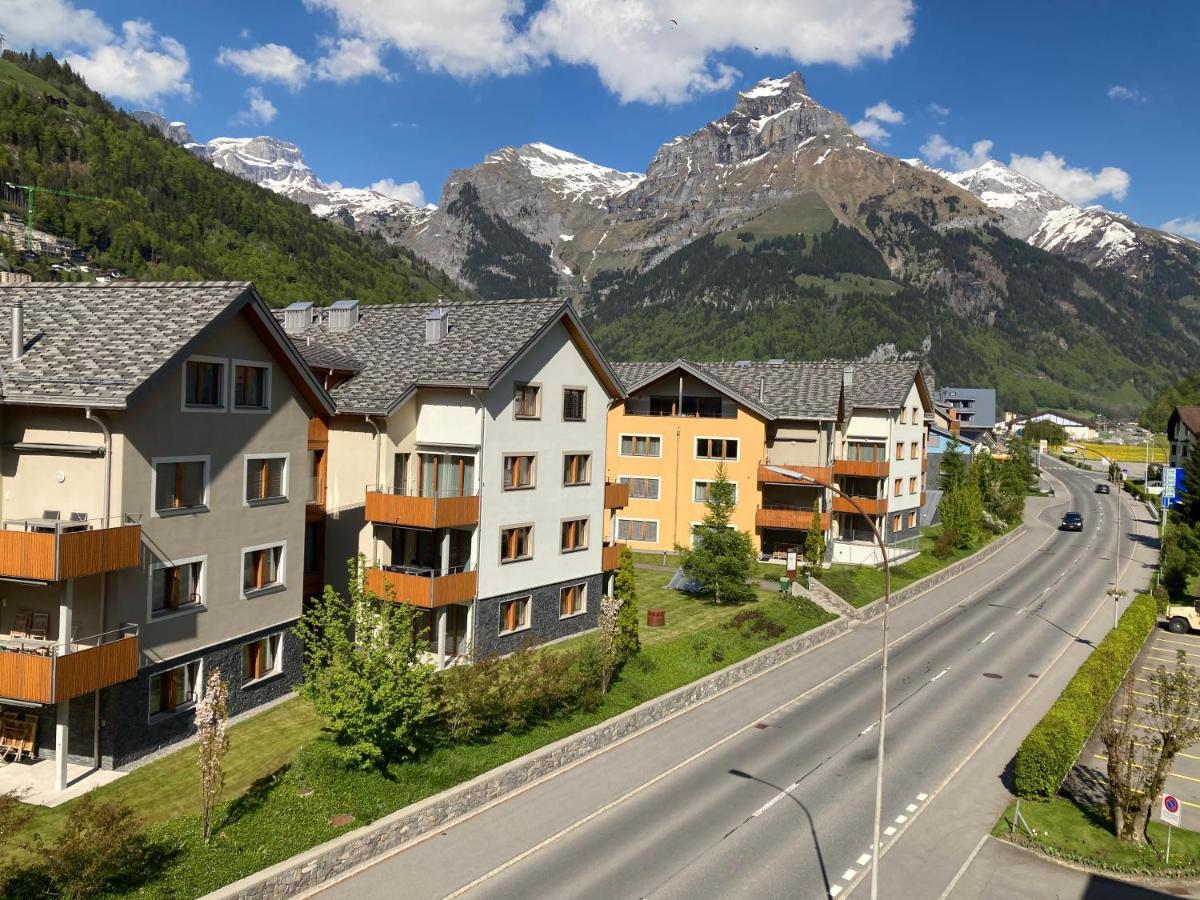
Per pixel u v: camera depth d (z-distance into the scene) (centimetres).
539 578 3766
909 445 6538
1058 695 3484
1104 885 2088
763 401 5866
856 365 6456
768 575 5309
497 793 2400
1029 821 2386
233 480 2716
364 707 2248
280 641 2947
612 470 6062
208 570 2628
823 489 5562
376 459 3397
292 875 1845
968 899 1997
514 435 3581
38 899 1628
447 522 3253
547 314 3603
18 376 2342
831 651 4069
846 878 2056
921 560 6153
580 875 2006
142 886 1712
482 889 1927
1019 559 6806
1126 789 2311
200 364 2586
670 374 5891
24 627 2403
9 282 3256
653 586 5009
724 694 3400
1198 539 6044
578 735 2712
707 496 5750
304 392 3008
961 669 3822
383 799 2198
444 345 3634
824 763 2747
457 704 2531
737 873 2052
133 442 2352
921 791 2562
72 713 2353
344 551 3484
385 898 1869
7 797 1658
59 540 2083
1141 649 4303
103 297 2667
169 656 2497
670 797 2461
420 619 3522
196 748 2520
